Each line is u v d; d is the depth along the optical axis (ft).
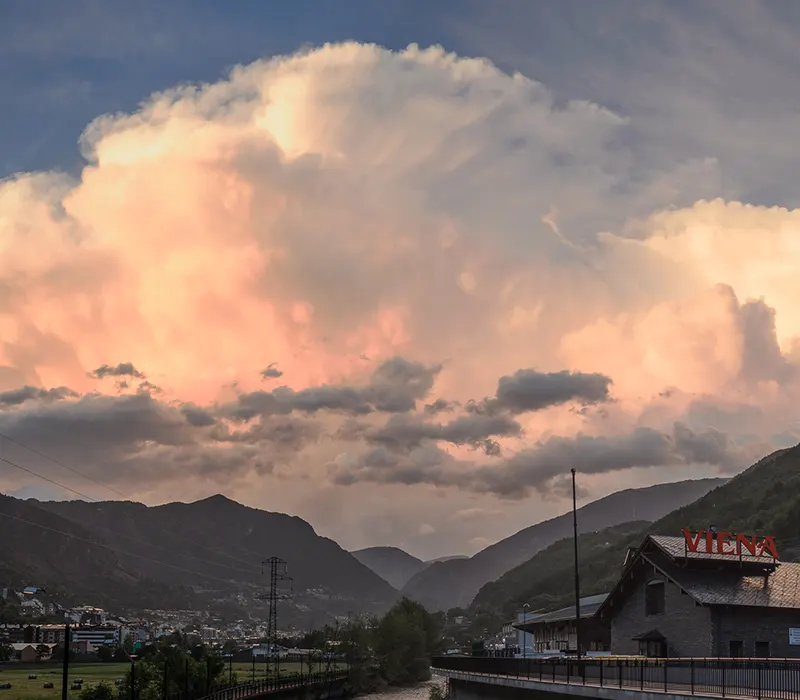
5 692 367.66
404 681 567.59
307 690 421.59
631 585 272.92
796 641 243.81
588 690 182.80
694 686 153.58
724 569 257.55
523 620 545.44
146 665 317.83
